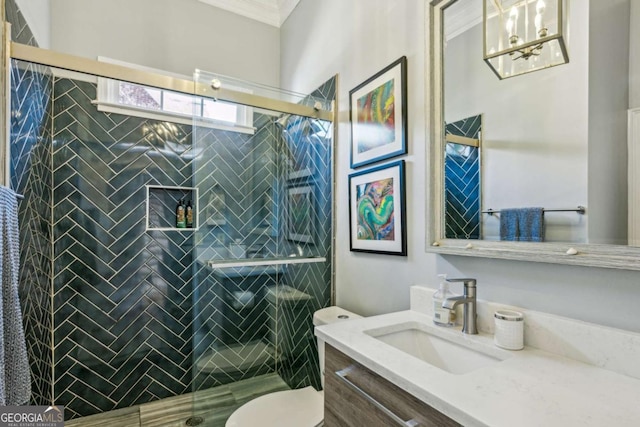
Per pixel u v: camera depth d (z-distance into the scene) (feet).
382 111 5.18
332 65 6.66
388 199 5.01
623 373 2.51
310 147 7.06
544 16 3.15
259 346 7.53
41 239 5.92
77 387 6.27
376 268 5.31
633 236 2.50
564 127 2.98
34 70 5.41
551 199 3.05
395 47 4.98
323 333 3.57
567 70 2.97
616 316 2.62
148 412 6.64
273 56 9.23
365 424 2.92
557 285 3.00
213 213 7.15
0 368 3.45
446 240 4.03
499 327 3.09
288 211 7.68
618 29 2.64
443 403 2.15
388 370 2.62
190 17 8.04
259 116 7.51
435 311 3.80
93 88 6.50
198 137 6.92
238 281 7.37
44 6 6.10
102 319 6.50
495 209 3.52
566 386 2.34
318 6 7.23
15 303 3.86
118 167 6.70
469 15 3.86
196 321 6.91
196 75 6.56
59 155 6.18
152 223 7.06
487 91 3.65
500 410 2.02
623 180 2.58
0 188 3.63
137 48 7.34
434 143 4.18
